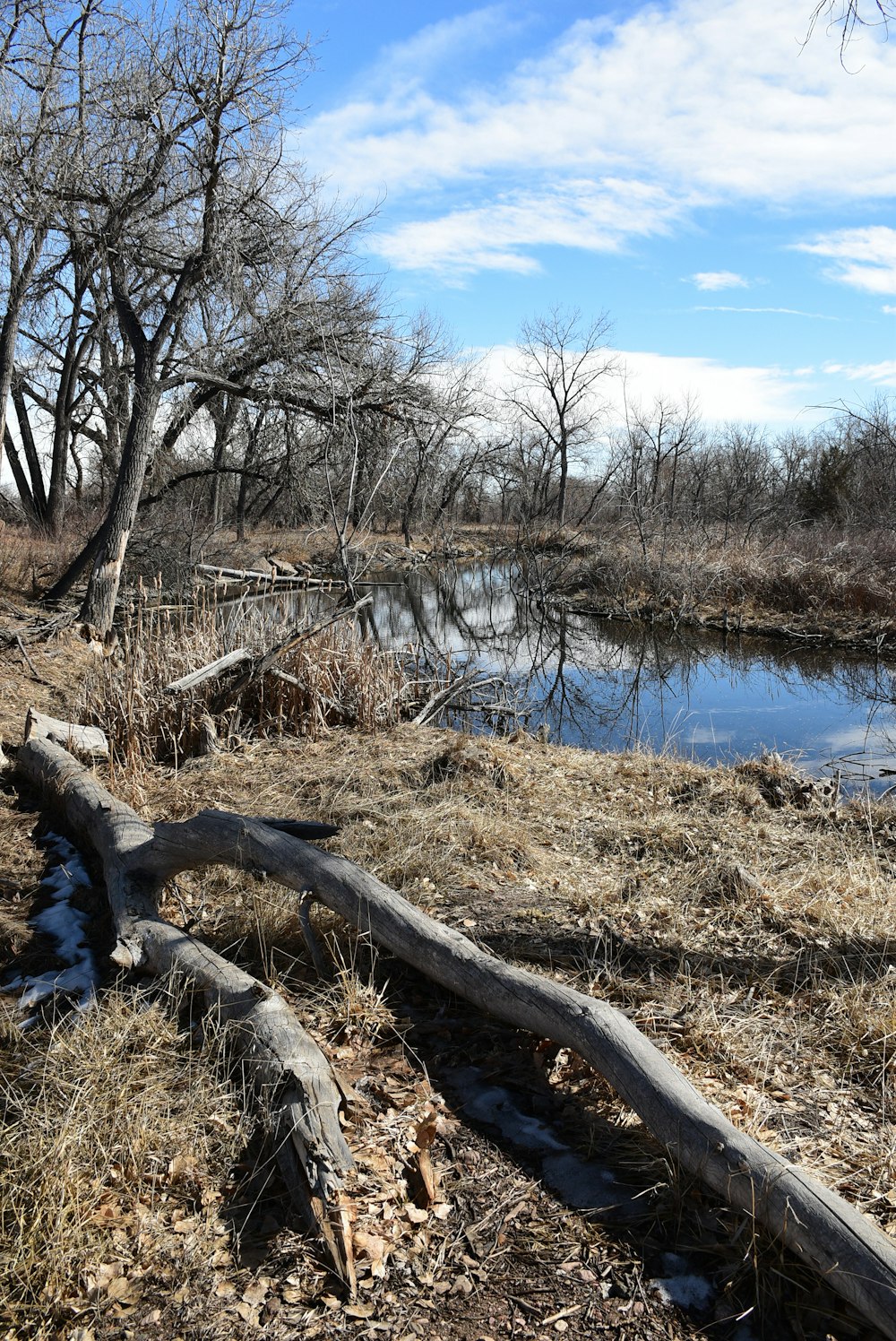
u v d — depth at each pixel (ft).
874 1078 11.53
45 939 15.05
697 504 118.52
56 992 13.21
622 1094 10.32
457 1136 10.62
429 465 89.76
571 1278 8.73
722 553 81.05
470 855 18.40
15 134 45.29
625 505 107.34
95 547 57.93
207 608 34.88
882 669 53.72
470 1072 11.73
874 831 20.38
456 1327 8.23
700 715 42.96
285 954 14.17
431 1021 12.77
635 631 69.72
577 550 106.93
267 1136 9.96
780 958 14.39
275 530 107.86
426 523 135.33
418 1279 8.68
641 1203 9.59
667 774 23.95
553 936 15.10
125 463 49.37
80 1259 8.64
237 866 14.70
